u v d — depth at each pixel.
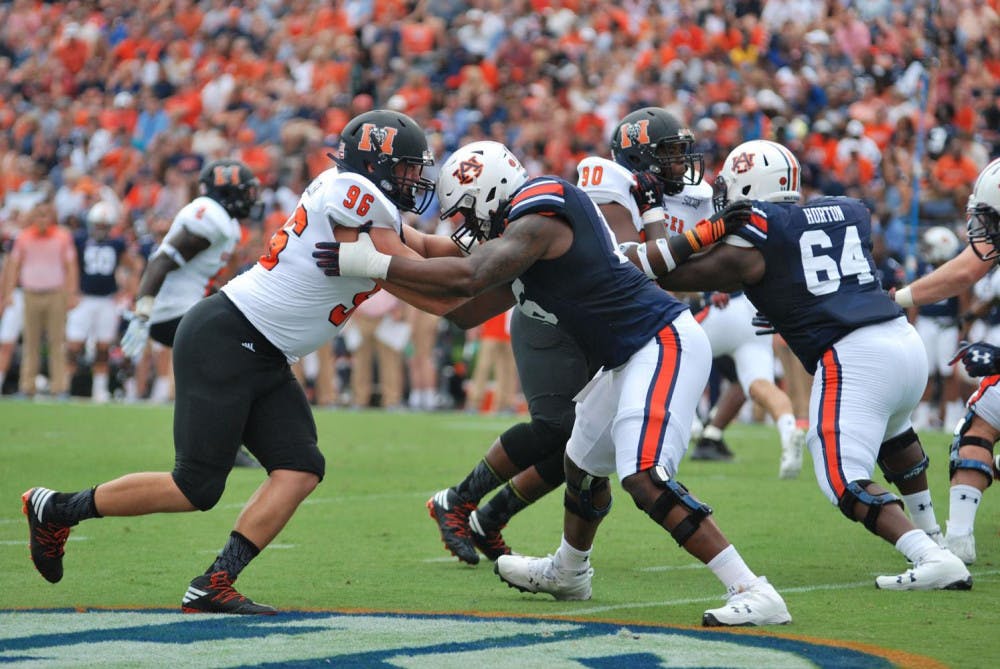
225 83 72.75
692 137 21.98
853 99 63.69
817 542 23.41
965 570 18.80
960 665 14.16
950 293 21.48
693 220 24.95
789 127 56.66
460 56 71.31
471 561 21.45
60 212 64.38
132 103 74.44
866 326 19.03
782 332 19.53
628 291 16.89
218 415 17.31
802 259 18.98
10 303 57.94
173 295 33.38
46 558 18.06
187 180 64.38
